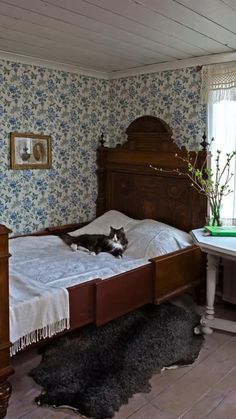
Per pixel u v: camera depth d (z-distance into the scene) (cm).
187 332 284
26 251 326
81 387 219
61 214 393
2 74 330
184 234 338
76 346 260
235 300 326
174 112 364
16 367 241
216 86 329
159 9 221
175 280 306
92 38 279
